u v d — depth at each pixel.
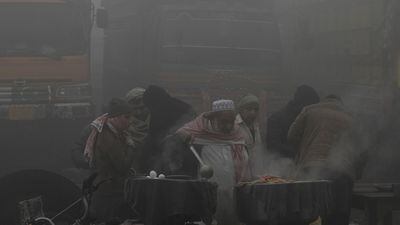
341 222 6.14
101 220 5.61
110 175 5.62
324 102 6.25
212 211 4.77
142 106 6.33
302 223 4.85
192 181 4.71
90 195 5.55
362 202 6.52
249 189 4.84
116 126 5.61
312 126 6.09
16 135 11.50
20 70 11.47
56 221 6.35
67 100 11.56
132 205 4.79
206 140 5.58
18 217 6.51
